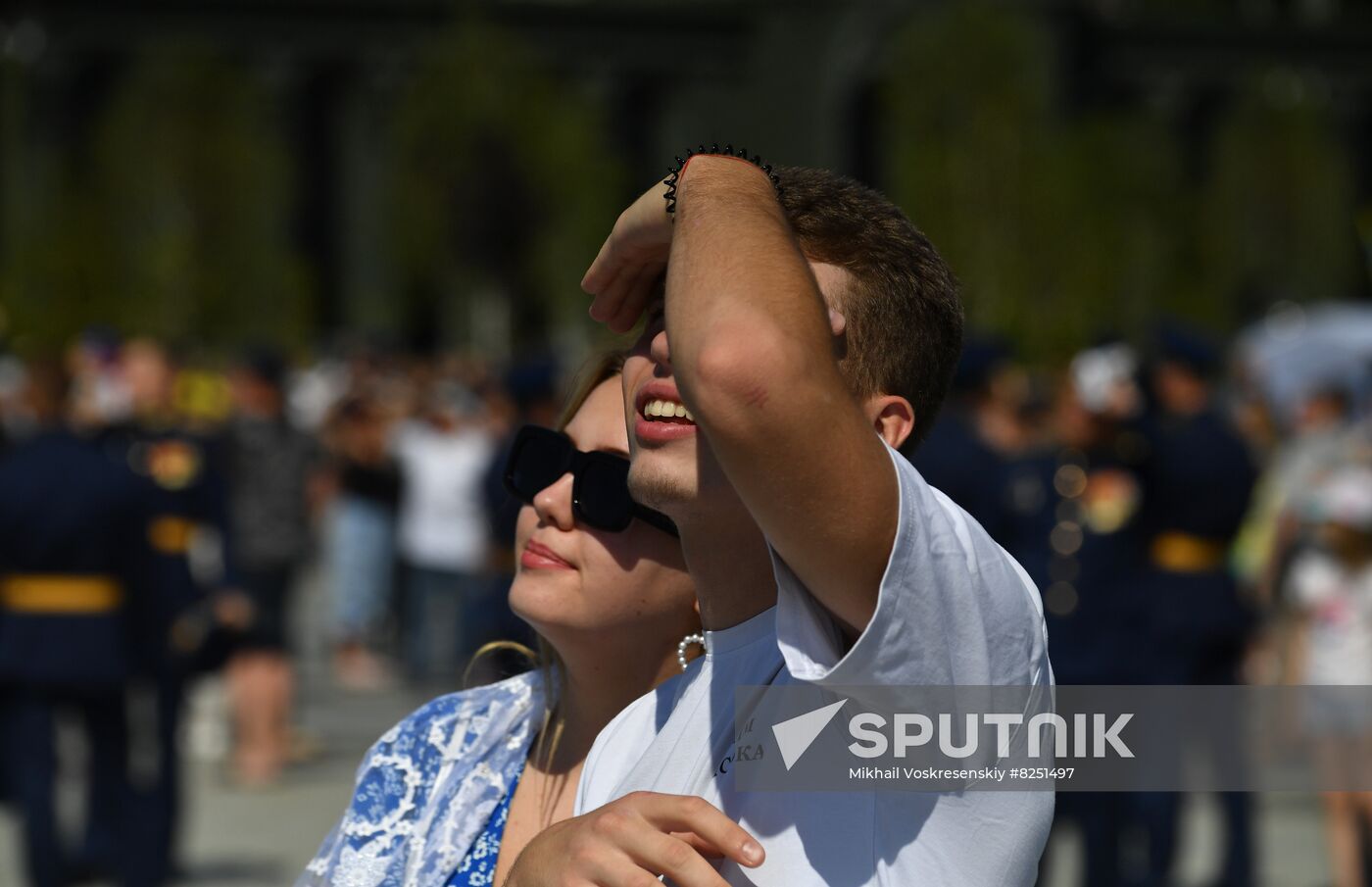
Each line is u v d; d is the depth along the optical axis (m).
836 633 2.09
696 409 1.95
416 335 70.12
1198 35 76.38
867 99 72.31
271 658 13.41
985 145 56.47
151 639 9.45
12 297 50.56
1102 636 9.58
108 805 9.66
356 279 69.94
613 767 2.57
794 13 71.88
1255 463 9.91
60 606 9.16
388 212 62.44
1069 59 71.88
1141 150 66.31
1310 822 11.77
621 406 3.02
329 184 73.81
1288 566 9.97
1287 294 64.81
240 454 13.37
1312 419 12.98
